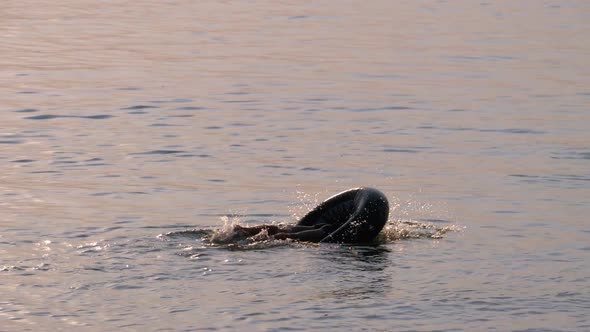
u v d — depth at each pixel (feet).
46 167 198.08
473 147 222.28
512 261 134.41
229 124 246.68
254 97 285.02
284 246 139.23
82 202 168.76
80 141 224.33
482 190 182.39
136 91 292.20
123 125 243.81
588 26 449.06
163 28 440.86
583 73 327.26
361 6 535.19
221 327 108.47
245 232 143.13
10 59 349.00
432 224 156.66
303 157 210.79
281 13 502.38
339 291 120.16
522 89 299.38
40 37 403.95
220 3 543.80
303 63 349.41
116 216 158.51
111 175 191.62
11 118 249.55
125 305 114.62
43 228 149.07
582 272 129.49
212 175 192.85
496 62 352.49
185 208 165.58
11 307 113.50
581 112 264.11
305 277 125.49
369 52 376.68
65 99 277.03
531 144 225.15
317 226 149.69
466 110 267.59
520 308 115.34
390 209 167.43
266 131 238.27
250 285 122.01
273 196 176.55
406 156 213.25
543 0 562.25
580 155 214.07
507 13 503.20
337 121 251.60
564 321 111.45
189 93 289.94
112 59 353.72
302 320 110.42
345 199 150.20
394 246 141.59
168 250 135.95
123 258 131.64
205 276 124.88
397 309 114.11
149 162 204.23
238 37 414.00
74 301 115.55
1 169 195.83
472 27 450.30
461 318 111.96
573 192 180.65
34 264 128.47
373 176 194.49
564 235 149.38
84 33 418.92
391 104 275.80
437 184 187.83
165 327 108.37
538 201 173.37
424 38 414.00
